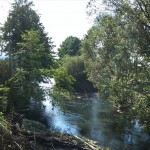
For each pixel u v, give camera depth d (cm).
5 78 2817
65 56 6938
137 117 2597
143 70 2664
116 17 2900
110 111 3691
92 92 6191
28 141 1741
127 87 2628
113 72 3173
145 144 2336
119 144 2302
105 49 3731
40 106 3441
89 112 3603
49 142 1931
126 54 2750
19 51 2922
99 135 2527
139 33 2733
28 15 4391
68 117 3222
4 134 1505
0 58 3003
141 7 2741
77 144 1994
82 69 6231
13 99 2650
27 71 2703
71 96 2850
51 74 2772
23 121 2423
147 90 2541
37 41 2884
